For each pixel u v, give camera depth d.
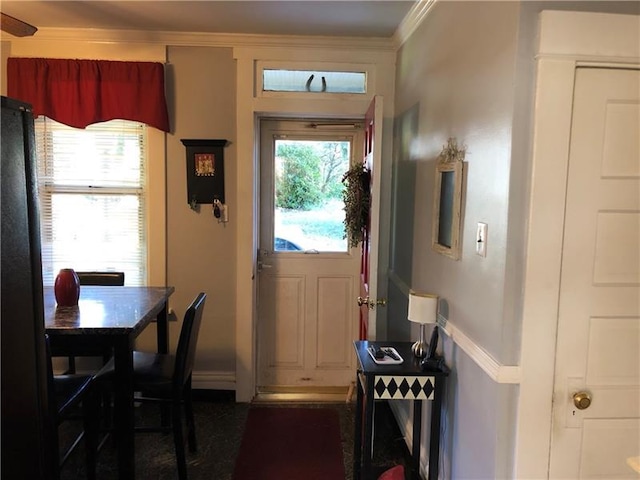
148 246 3.22
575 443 1.57
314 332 3.53
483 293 1.66
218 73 3.13
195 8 2.58
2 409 0.87
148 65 3.02
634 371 1.55
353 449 2.66
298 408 3.23
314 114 3.21
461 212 1.88
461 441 1.90
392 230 3.21
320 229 3.48
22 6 2.59
